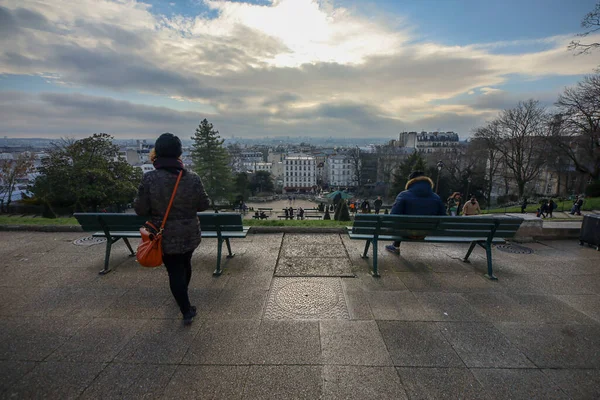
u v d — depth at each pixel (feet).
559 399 7.11
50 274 14.44
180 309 10.20
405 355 8.64
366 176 290.35
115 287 13.02
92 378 7.72
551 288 13.09
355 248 18.20
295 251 17.60
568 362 8.41
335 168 348.38
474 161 147.02
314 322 10.26
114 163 97.19
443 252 17.87
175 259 9.87
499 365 8.27
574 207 61.77
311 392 7.29
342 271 14.66
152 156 9.89
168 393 7.25
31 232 21.85
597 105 79.92
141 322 10.28
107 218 14.29
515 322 10.40
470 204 35.58
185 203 9.58
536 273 14.79
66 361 8.34
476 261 16.44
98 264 15.75
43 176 86.79
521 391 7.36
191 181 9.76
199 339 9.32
